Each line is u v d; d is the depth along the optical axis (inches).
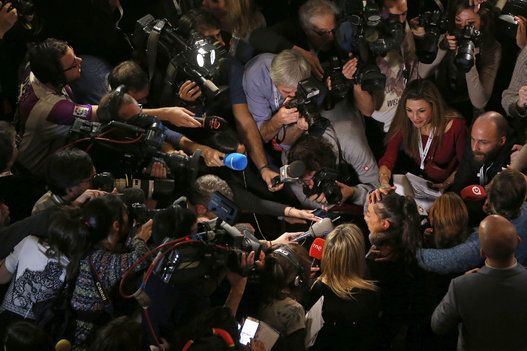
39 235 177.6
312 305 188.2
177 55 219.5
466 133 232.2
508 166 221.9
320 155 219.5
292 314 178.7
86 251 172.9
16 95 257.3
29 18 235.3
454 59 243.3
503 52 256.1
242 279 189.3
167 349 171.3
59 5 248.2
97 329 168.9
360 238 184.4
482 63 250.2
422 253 195.5
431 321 181.9
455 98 259.8
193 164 206.5
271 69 222.5
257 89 233.6
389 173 236.5
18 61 255.4
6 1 228.4
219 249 177.0
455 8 242.5
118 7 248.4
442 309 176.4
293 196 239.6
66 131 216.5
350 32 221.6
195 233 179.8
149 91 231.6
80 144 204.5
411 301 196.9
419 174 242.4
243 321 180.4
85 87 235.1
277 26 247.4
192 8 243.0
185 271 172.9
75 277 171.9
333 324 182.2
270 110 236.4
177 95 227.3
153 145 201.0
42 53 213.9
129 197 189.0
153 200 208.5
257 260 183.5
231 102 237.9
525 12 241.6
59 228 170.6
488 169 227.6
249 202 233.1
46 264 173.2
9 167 203.8
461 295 172.2
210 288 183.2
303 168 214.7
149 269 167.9
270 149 244.8
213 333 159.3
